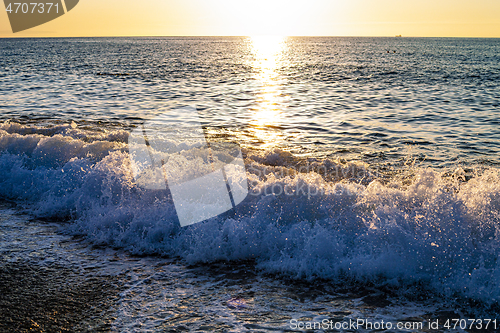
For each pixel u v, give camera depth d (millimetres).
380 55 68062
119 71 34156
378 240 3197
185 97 17875
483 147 8344
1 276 3033
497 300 2643
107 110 13828
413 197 3680
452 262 2975
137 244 3611
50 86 22281
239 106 15070
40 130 8078
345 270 3059
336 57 62156
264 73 33031
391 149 8133
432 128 10633
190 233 3600
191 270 3168
